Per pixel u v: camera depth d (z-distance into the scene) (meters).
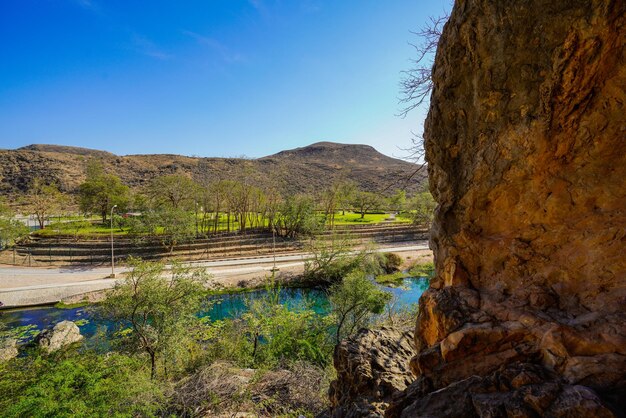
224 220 59.31
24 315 25.86
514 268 3.88
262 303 23.12
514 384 2.97
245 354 17.61
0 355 18.34
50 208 57.28
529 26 3.66
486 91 4.12
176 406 9.97
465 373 3.61
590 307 3.22
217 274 34.25
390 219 66.12
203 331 20.58
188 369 16.12
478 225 4.34
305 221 47.78
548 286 3.59
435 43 7.12
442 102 4.68
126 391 9.17
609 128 3.40
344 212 75.38
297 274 34.44
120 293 15.98
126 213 57.03
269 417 9.51
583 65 3.34
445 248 4.64
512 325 3.45
